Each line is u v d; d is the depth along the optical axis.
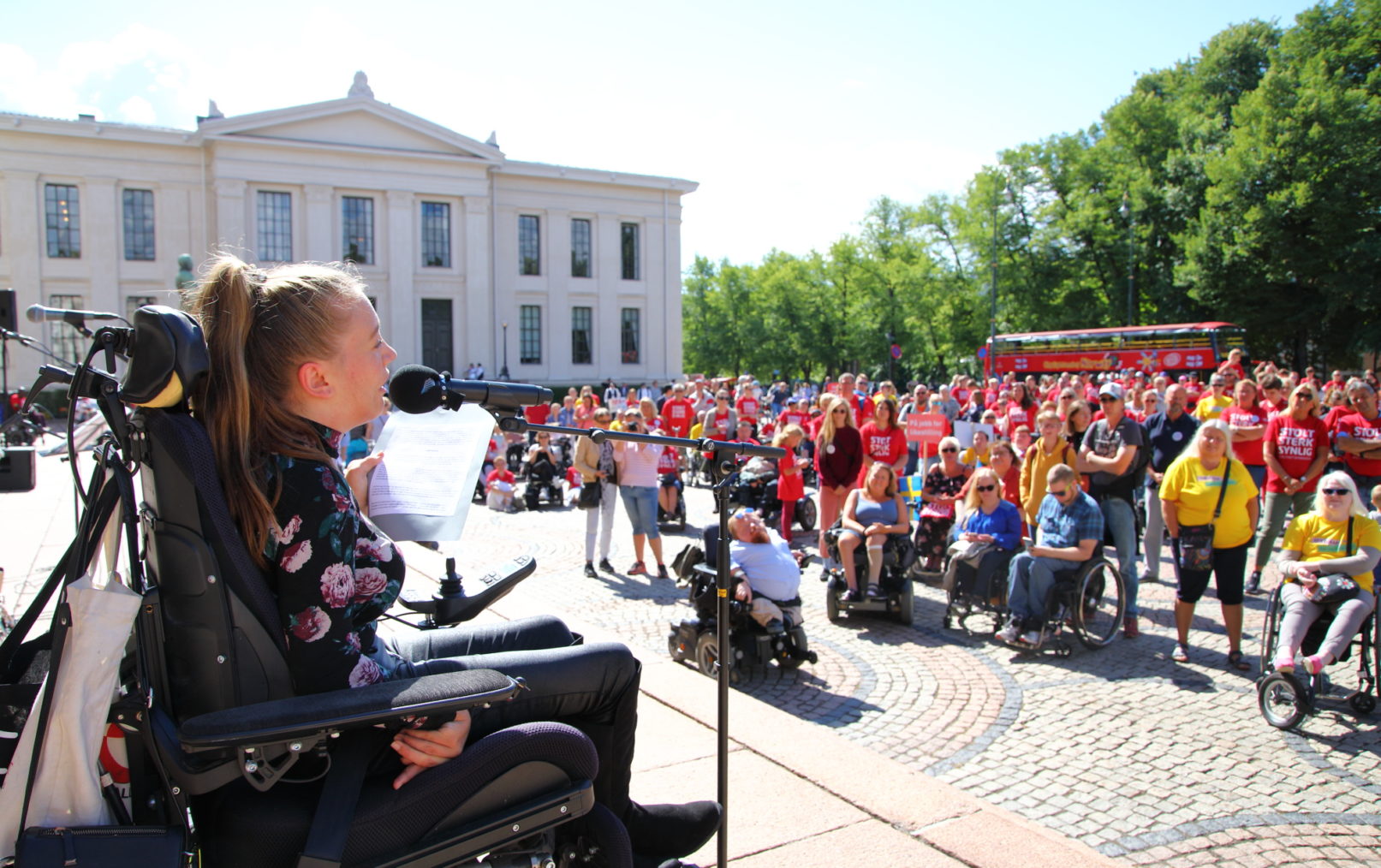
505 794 1.76
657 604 8.19
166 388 1.53
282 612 1.65
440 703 1.58
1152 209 38.50
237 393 1.63
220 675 1.59
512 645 2.30
